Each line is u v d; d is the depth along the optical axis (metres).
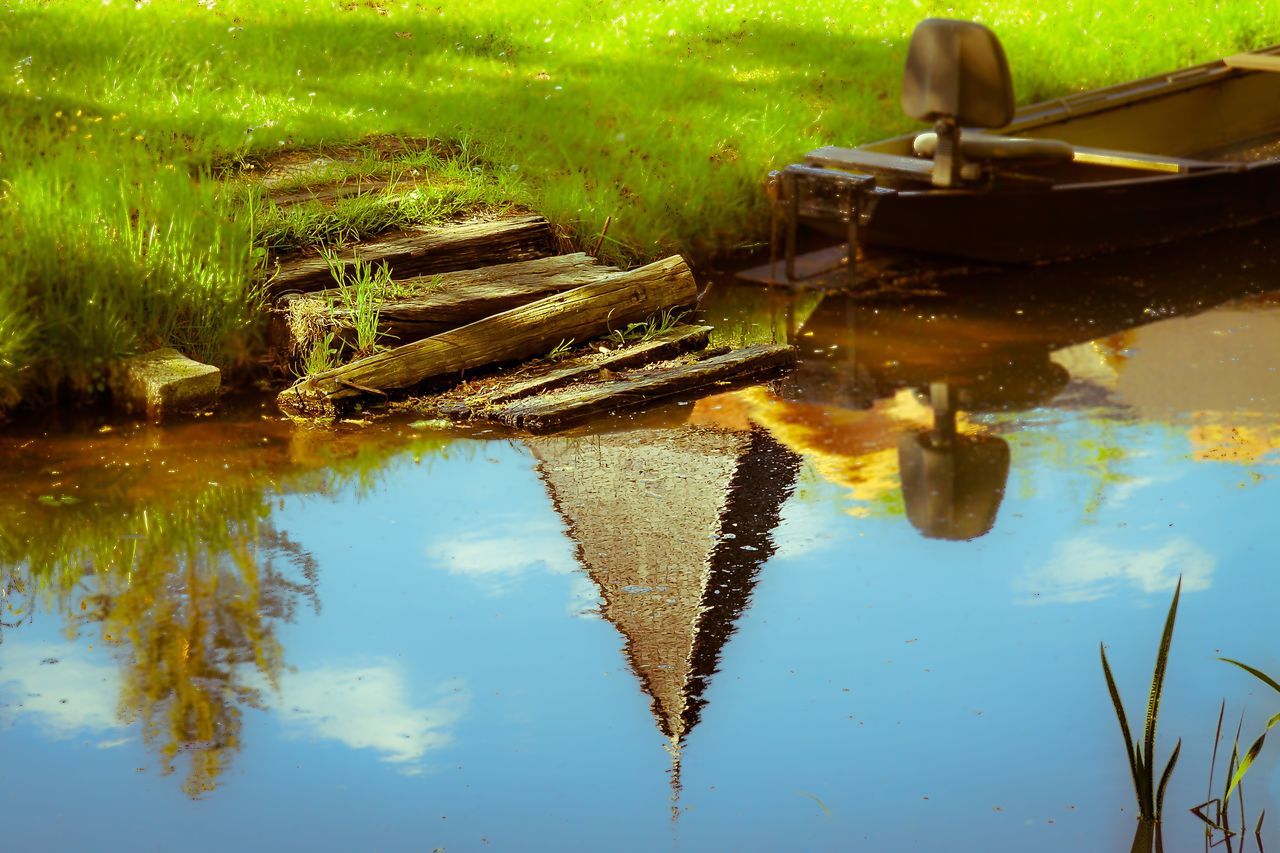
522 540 5.47
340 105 10.47
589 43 13.30
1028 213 8.98
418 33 13.07
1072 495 5.86
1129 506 5.73
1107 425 6.66
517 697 4.35
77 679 4.43
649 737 4.13
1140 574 5.14
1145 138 11.33
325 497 5.88
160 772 3.95
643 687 4.40
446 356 7.19
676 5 14.77
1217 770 3.96
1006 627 4.77
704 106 11.26
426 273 8.12
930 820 3.76
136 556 5.31
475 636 4.72
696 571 5.20
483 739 4.12
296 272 7.67
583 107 11.06
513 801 3.84
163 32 11.62
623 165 9.94
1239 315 8.32
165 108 9.80
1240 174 9.52
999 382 7.31
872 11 15.30
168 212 7.78
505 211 8.81
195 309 7.30
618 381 7.23
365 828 3.73
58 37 11.17
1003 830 3.72
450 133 10.05
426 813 3.79
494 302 7.64
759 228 9.80
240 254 7.55
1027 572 5.18
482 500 5.87
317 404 6.82
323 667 4.52
